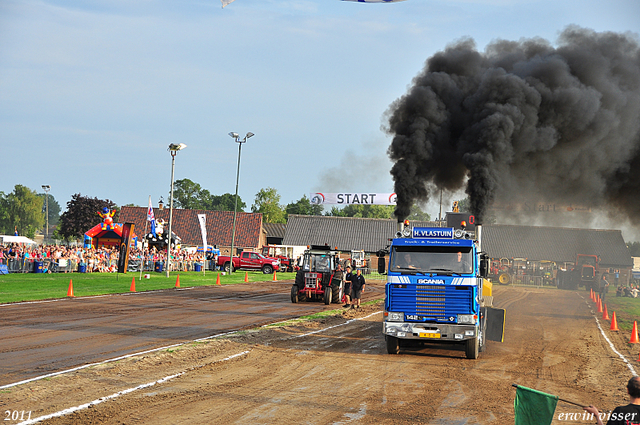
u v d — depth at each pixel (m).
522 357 14.63
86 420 7.47
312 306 26.56
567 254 72.50
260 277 48.19
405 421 8.17
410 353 14.58
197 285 36.03
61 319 17.62
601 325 23.73
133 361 11.41
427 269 13.92
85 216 76.00
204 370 11.04
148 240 48.66
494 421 8.35
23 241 60.22
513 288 53.62
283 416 8.13
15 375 9.95
